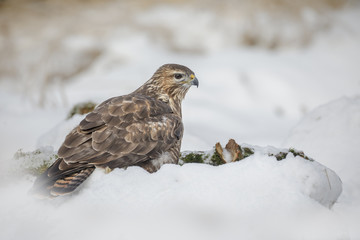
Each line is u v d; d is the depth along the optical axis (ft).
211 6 97.76
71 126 39.99
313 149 38.04
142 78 75.77
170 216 24.07
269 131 58.54
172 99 36.88
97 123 28.02
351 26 92.84
